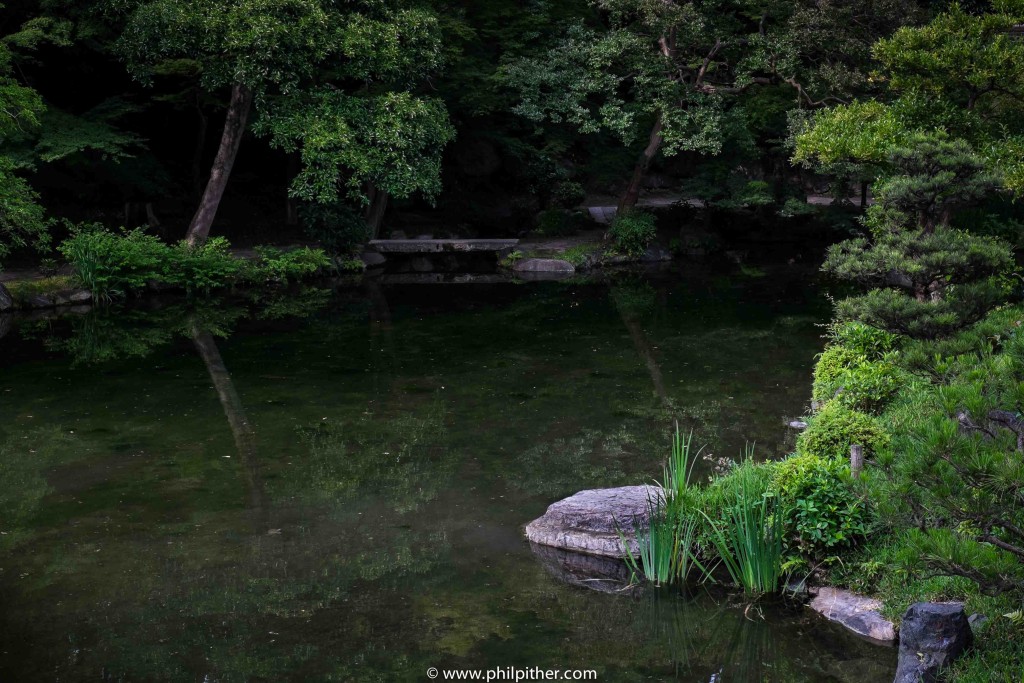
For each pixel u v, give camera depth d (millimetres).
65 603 7082
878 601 6629
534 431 11461
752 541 7039
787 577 7141
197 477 9875
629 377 14156
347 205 27312
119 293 21000
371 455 10617
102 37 22438
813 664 6105
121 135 22438
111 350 16109
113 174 24703
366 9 22375
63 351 15984
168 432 11453
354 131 22250
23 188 18391
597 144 32812
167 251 21938
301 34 20891
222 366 14938
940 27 12242
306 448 10859
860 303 8633
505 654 6324
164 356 15656
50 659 6254
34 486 9586
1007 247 10922
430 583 7410
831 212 29016
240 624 6754
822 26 22609
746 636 6500
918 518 5172
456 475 9938
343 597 7172
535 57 26328
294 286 23688
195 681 5965
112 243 21141
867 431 8219
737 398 12805
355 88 26719
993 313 8500
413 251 27531
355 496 9344
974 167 9367
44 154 20547
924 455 5047
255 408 12516
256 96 21828
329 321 19031
